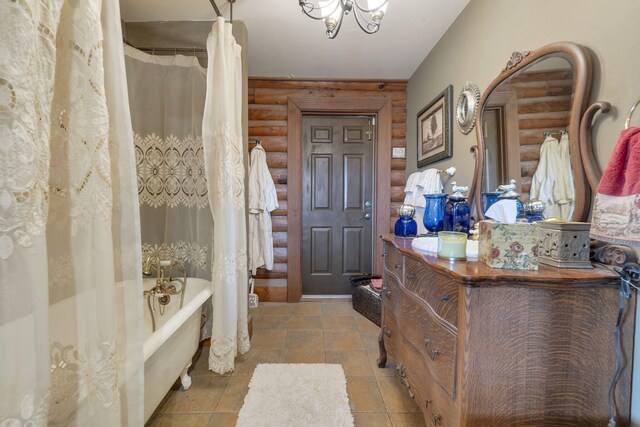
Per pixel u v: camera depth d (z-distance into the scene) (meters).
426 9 1.85
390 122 2.95
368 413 1.41
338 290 3.14
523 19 1.30
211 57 1.59
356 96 2.96
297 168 2.95
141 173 1.96
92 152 0.77
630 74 0.84
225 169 1.59
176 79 1.97
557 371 0.81
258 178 2.71
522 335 0.81
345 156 3.08
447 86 2.08
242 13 1.93
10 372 0.56
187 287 1.93
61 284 0.77
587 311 0.80
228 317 1.61
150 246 2.00
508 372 0.82
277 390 1.55
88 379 0.79
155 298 1.84
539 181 1.17
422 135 2.54
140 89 1.93
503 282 0.81
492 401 0.82
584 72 0.96
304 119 3.04
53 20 0.65
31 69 0.58
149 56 1.92
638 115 0.82
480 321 0.81
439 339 0.98
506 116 1.39
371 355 1.95
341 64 2.63
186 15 1.96
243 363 1.84
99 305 0.79
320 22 2.02
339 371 1.74
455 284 0.87
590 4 0.97
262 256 2.79
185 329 1.54
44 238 0.61
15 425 0.57
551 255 0.92
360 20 1.96
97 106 0.77
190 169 2.00
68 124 0.75
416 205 2.18
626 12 0.84
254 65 2.65
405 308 1.33
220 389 1.58
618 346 0.80
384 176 2.98
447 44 2.07
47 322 0.62
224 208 1.59
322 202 3.09
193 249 2.04
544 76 1.16
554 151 1.10
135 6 1.86
